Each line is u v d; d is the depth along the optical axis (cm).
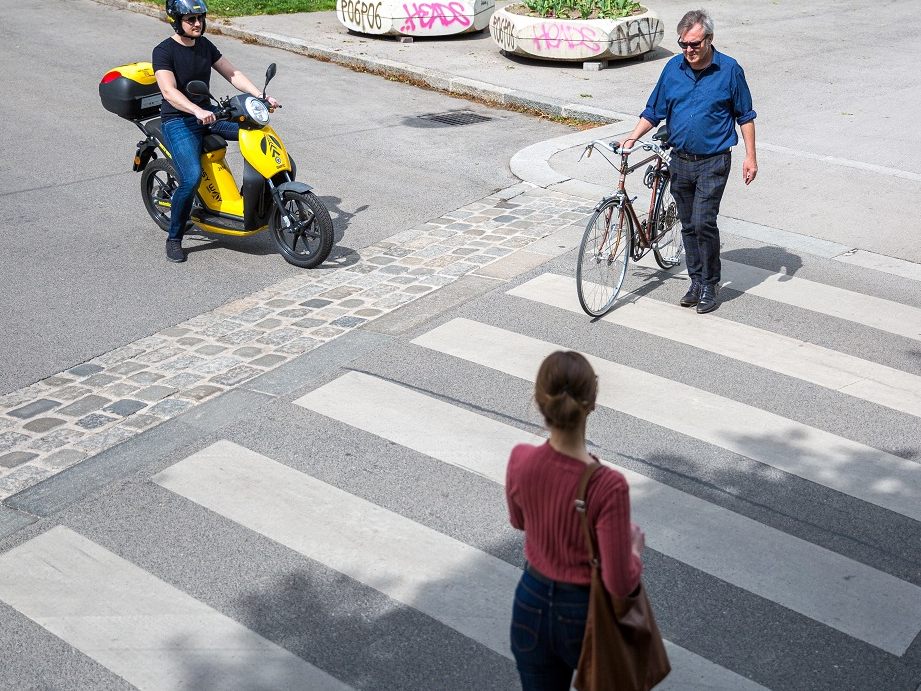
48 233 930
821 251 880
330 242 834
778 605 459
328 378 668
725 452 579
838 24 1828
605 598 304
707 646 435
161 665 427
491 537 508
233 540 507
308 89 1446
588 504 298
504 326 739
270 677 420
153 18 1864
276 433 603
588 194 1027
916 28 1794
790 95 1375
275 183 852
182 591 471
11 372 684
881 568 484
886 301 782
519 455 319
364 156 1155
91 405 641
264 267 863
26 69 1509
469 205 1005
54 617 455
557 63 1555
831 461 570
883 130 1219
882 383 658
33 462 578
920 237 908
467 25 1694
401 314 763
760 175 1071
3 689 414
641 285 819
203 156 862
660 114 735
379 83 1497
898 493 541
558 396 300
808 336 725
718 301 782
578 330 733
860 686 414
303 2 1992
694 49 690
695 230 741
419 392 647
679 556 491
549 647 319
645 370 673
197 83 790
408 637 441
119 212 987
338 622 451
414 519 522
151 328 749
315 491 546
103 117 1294
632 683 310
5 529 518
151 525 520
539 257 870
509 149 1188
